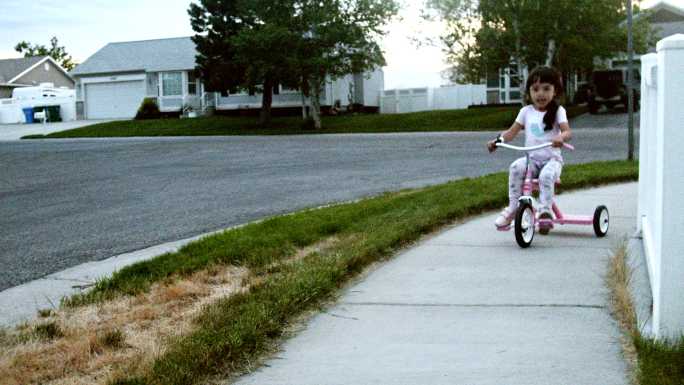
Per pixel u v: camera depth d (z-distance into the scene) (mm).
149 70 50312
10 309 4926
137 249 7043
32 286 5574
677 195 3605
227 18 38062
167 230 8102
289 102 45906
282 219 7680
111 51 54625
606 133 22422
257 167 15859
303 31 34031
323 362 3824
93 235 7941
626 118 28828
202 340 3900
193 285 5277
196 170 15586
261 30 33500
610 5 28203
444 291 5105
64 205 10648
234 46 35156
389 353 3924
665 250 3646
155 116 47594
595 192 9922
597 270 5574
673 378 3273
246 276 5527
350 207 8500
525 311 4586
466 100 46781
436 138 23484
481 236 7070
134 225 8547
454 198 8852
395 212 8023
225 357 3764
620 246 6180
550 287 5125
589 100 31781
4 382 3545
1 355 3928
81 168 17000
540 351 3871
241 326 4098
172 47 52406
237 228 7281
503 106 38812
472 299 4887
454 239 6961
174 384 3416
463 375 3576
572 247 6496
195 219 8828
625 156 15648
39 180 14602
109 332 4152
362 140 23891
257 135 31328
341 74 34688
